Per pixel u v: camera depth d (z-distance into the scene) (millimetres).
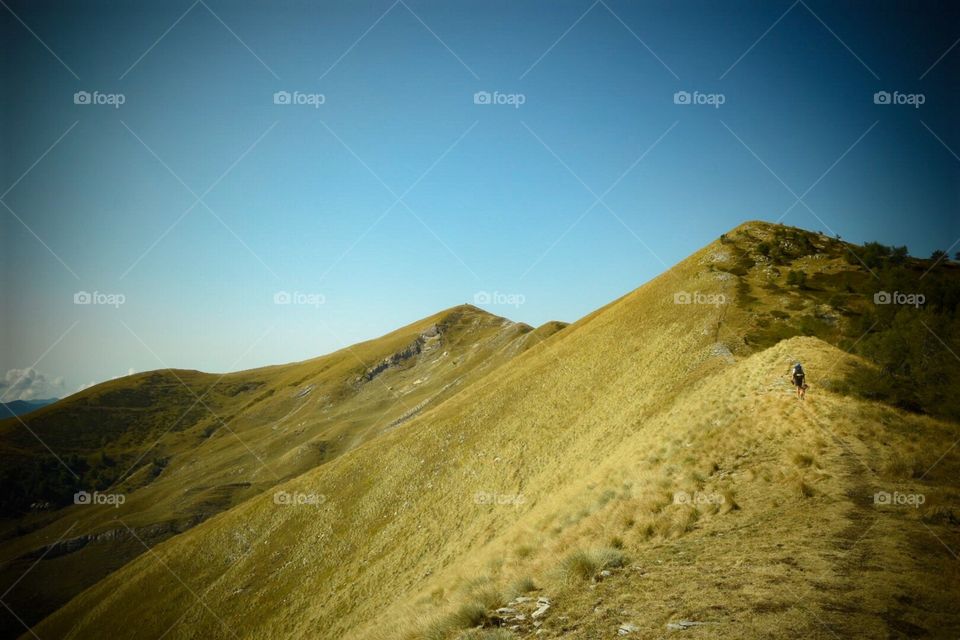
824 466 15070
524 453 64750
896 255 67938
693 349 55719
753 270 74500
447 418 94750
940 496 11945
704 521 12523
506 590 10352
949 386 26453
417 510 71312
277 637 61188
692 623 6961
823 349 32812
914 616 6691
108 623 87312
